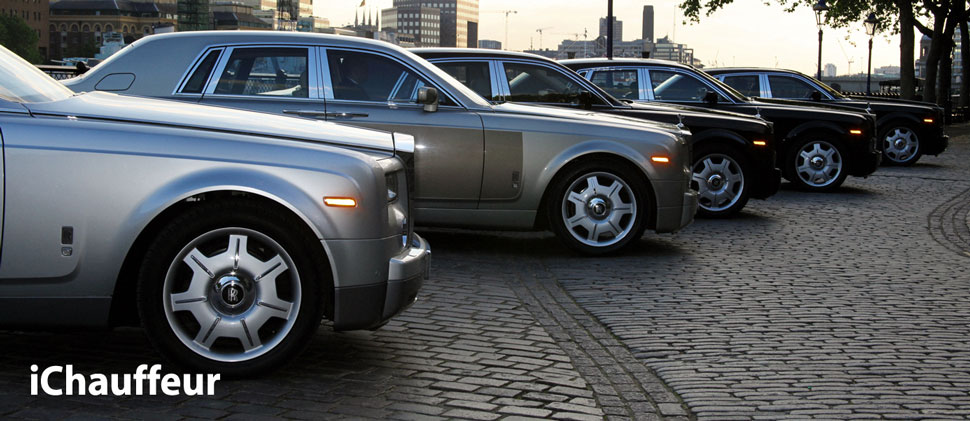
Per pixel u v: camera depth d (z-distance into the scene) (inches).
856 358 212.7
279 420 161.5
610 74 550.0
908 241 397.4
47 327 178.5
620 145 335.9
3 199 173.3
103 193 175.2
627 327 239.0
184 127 183.2
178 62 323.6
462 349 212.4
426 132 324.2
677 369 202.1
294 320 180.9
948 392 188.2
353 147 193.0
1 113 177.5
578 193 340.2
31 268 174.7
